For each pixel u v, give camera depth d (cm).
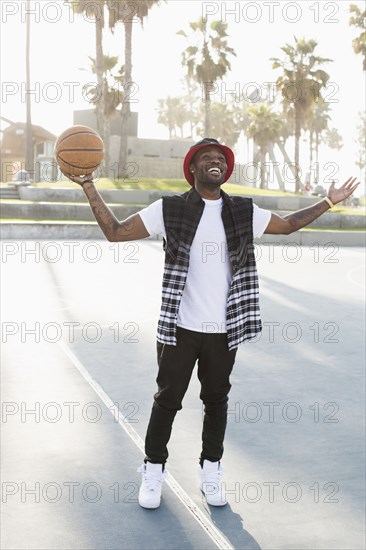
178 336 301
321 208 312
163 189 3192
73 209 2572
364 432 428
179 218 293
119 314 844
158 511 309
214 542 282
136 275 1265
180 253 292
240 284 303
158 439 314
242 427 430
